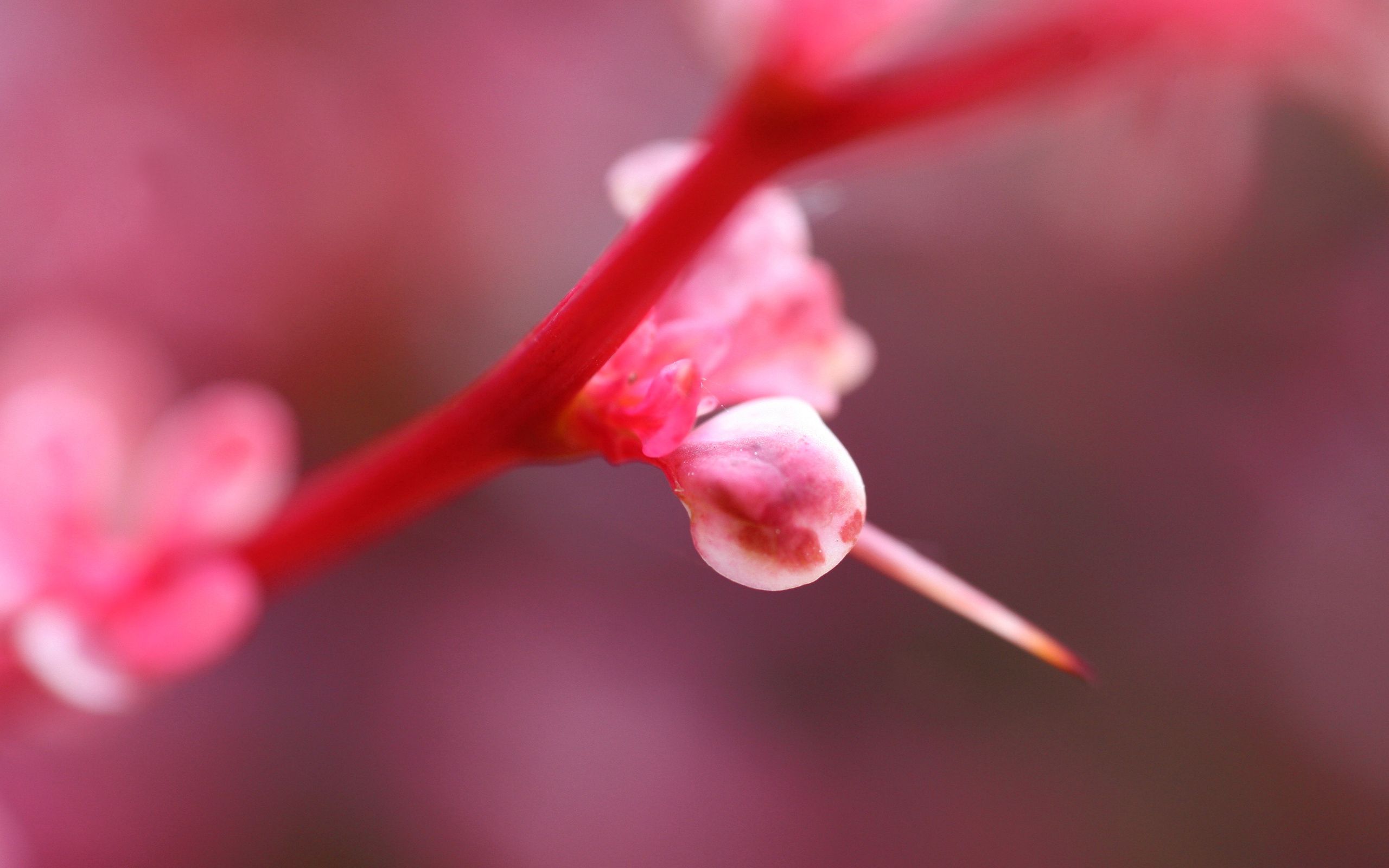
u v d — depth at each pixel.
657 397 0.09
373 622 0.29
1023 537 0.29
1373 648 0.27
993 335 0.30
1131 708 0.28
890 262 0.30
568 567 0.30
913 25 0.10
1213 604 0.28
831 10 0.10
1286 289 0.28
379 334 0.30
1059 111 0.18
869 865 0.26
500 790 0.27
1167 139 0.21
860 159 0.13
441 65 0.31
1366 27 0.12
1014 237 0.29
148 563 0.11
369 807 0.27
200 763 0.26
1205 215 0.25
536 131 0.31
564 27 0.31
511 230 0.31
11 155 0.29
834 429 0.29
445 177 0.31
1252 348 0.29
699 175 0.10
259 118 0.30
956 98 0.10
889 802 0.27
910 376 0.30
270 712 0.27
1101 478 0.29
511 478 0.30
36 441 0.11
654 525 0.29
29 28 0.29
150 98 0.30
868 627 0.29
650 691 0.28
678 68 0.31
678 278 0.10
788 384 0.10
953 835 0.26
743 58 0.10
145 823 0.25
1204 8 0.11
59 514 0.11
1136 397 0.30
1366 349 0.28
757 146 0.10
